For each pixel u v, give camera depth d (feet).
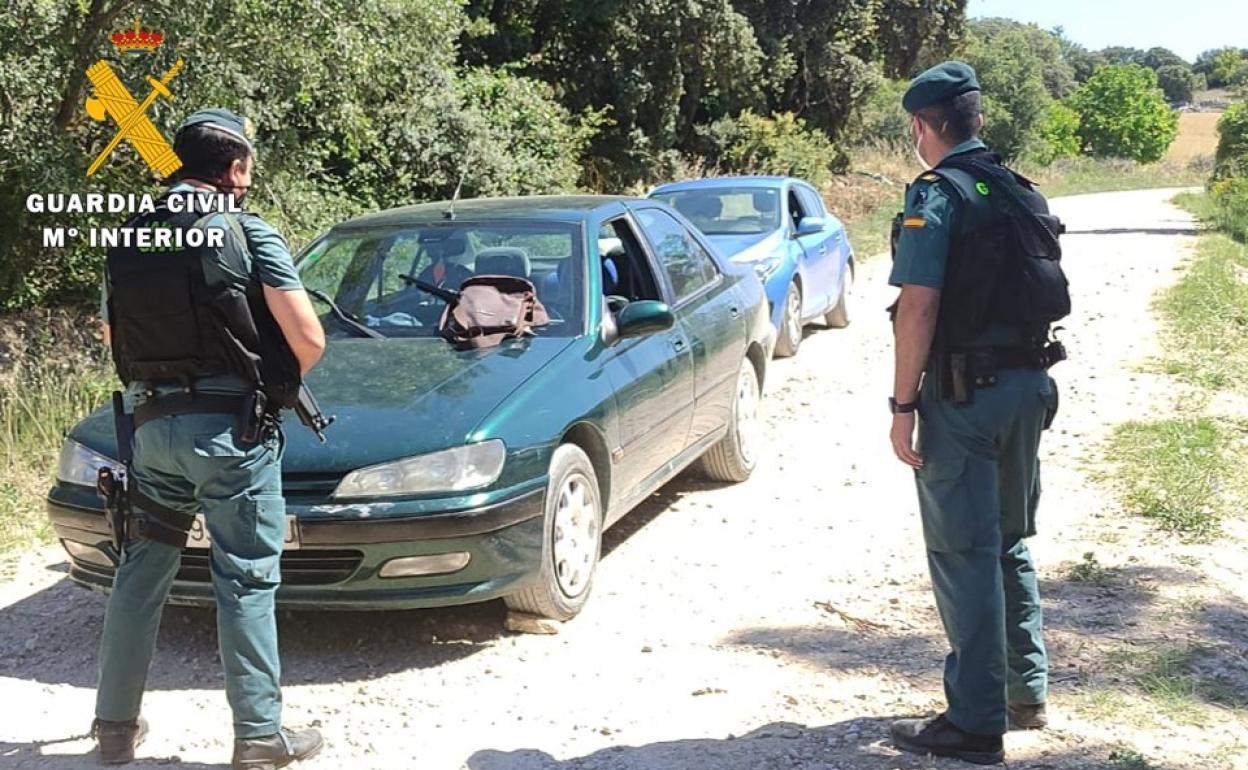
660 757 12.78
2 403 26.32
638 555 19.86
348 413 15.67
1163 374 32.32
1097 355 35.04
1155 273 52.06
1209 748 12.61
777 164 102.06
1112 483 23.00
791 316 37.78
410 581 14.99
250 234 11.98
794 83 118.42
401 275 19.77
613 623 16.90
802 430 28.58
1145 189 141.49
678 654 15.75
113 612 12.57
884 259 65.72
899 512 22.02
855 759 12.48
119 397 12.62
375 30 34.60
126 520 12.42
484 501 15.07
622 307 19.92
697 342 21.27
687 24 86.33
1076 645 15.66
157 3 28.53
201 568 15.28
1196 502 21.15
